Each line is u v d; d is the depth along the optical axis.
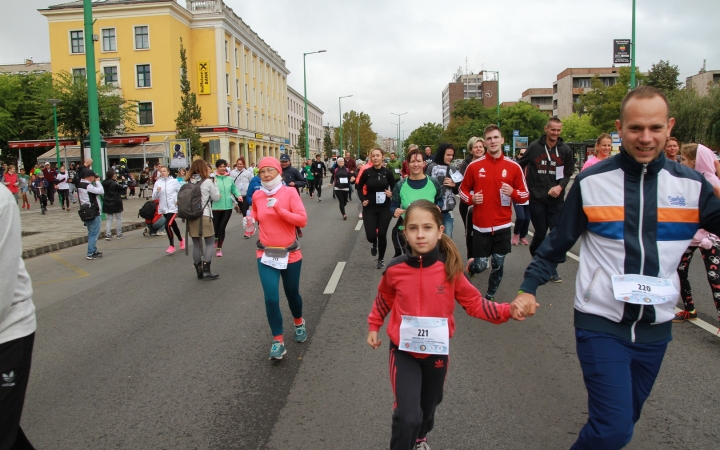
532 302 2.78
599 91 52.25
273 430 3.70
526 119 74.81
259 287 8.16
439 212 3.00
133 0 48.59
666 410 3.84
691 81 78.06
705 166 5.45
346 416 3.88
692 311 5.89
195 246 8.83
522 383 4.38
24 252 11.78
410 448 2.81
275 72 76.88
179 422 3.85
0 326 2.58
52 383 4.65
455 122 96.88
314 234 13.74
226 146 52.91
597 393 2.53
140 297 7.79
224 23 53.34
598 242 2.65
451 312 3.10
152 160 45.69
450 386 4.34
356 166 21.23
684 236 2.57
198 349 5.41
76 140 46.12
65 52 49.59
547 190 7.68
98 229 11.55
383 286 3.17
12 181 22.69
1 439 2.61
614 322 2.60
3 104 51.97
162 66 48.91
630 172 2.57
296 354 5.19
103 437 3.68
